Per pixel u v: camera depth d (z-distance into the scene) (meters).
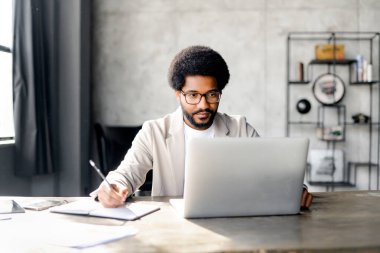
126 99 4.84
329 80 4.73
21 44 3.44
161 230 1.28
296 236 1.21
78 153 4.21
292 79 4.84
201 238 1.19
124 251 1.08
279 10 4.81
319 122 4.80
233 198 1.42
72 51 4.21
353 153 4.88
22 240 1.17
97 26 4.82
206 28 4.81
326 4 4.82
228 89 4.83
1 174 3.30
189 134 2.04
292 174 1.44
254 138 1.40
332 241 1.16
